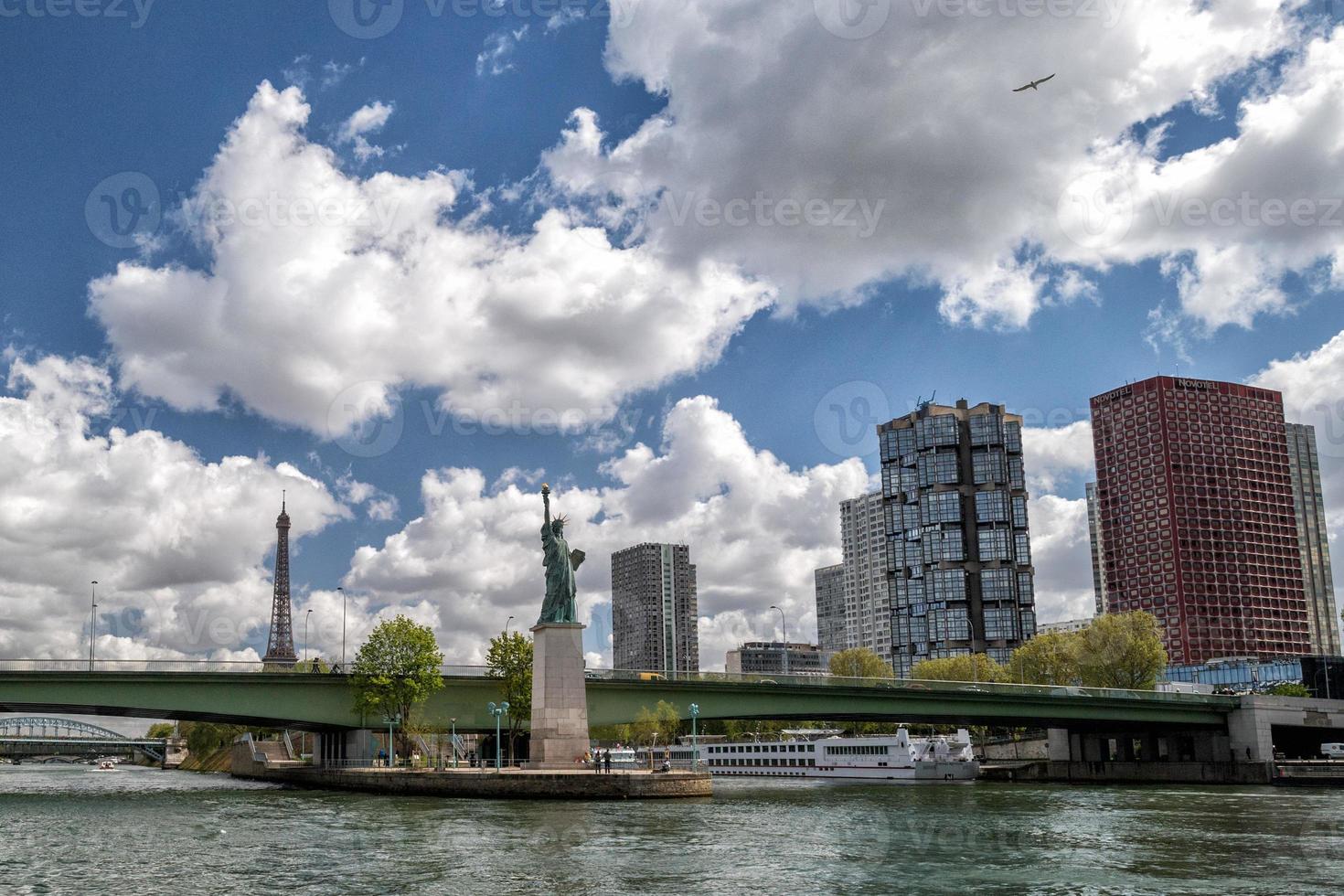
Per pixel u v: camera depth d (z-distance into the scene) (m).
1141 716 164.00
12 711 137.75
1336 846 77.88
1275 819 97.88
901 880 62.50
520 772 119.69
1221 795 133.12
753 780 195.38
